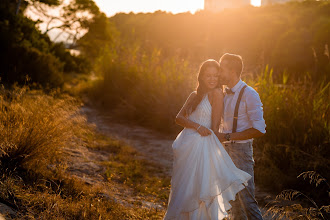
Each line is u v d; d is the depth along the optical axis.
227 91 3.24
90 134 7.35
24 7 31.67
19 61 14.02
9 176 3.50
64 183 4.09
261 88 7.46
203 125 3.17
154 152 7.72
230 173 2.98
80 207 3.41
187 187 3.03
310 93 6.97
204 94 3.19
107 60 14.80
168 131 9.93
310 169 5.25
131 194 4.68
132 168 5.93
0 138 3.88
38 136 4.09
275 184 5.38
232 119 3.20
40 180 3.85
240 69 3.22
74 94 14.68
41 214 3.03
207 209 2.92
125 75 13.58
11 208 3.00
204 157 3.04
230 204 3.21
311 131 5.98
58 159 4.75
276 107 6.84
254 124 3.07
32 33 21.89
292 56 28.80
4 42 15.37
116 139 8.16
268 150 6.21
